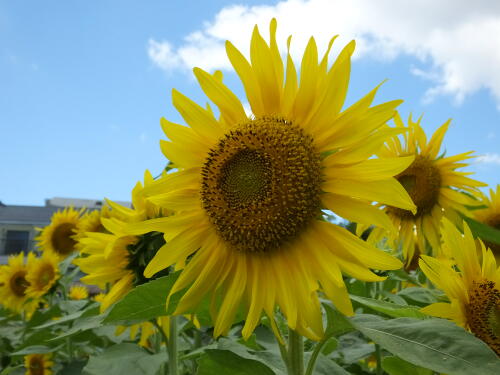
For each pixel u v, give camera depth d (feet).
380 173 1.05
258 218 1.15
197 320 1.42
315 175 1.15
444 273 1.21
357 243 1.06
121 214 1.75
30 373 3.02
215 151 1.27
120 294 1.68
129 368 1.43
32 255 3.75
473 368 0.80
